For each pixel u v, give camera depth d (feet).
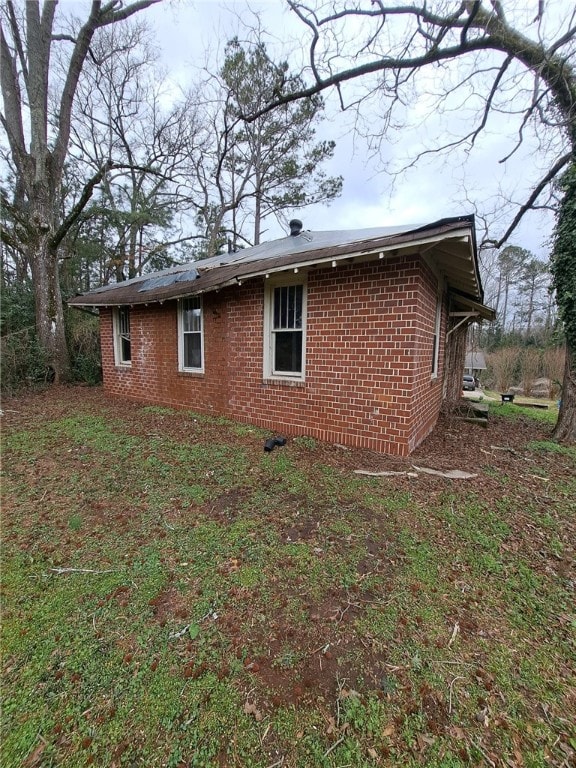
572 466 15.02
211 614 6.89
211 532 9.61
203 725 4.96
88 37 33.71
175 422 21.01
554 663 6.05
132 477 13.06
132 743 4.74
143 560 8.50
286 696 5.36
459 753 4.67
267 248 24.27
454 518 10.37
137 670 5.76
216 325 21.93
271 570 8.11
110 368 30.89
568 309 18.52
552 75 18.88
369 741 4.79
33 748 4.69
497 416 27.27
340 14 21.42
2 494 11.79
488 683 5.63
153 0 31.40
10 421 20.65
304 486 12.25
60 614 6.89
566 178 17.81
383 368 15.30
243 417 21.02
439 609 7.11
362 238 16.29
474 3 18.13
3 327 32.86
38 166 31.89
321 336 17.06
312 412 17.75
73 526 9.90
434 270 18.22
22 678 5.63
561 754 4.70
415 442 16.51
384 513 10.56
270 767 4.50
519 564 8.58
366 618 6.82
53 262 33.99
